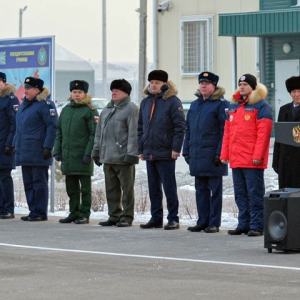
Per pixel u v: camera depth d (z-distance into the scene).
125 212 22.56
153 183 22.16
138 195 29.70
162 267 16.25
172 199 21.91
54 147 23.80
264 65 48.25
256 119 20.39
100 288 14.37
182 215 24.98
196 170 21.28
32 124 23.69
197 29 52.28
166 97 21.81
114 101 22.75
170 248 18.58
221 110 21.20
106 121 22.70
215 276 15.31
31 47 25.80
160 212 22.25
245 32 45.66
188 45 52.62
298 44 47.09
